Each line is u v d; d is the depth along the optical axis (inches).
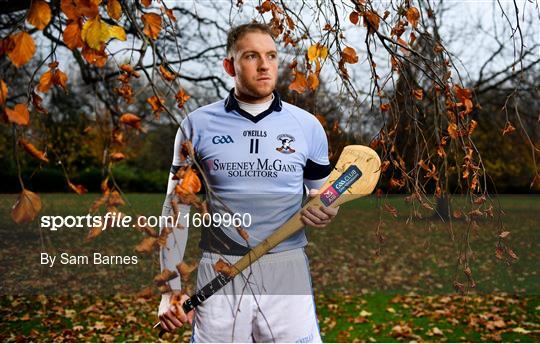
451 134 71.9
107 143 45.2
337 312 212.8
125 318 196.5
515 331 181.3
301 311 78.2
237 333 76.7
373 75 76.6
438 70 77.1
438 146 73.0
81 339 172.7
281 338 77.2
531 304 221.8
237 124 80.7
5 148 232.8
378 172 78.1
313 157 85.1
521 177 448.8
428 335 178.4
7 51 42.2
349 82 76.9
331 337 177.8
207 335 77.0
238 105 81.5
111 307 208.5
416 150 74.4
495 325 186.7
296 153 81.4
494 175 431.5
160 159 521.3
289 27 82.3
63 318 195.5
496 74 328.8
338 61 76.9
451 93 72.9
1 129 221.5
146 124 45.8
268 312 77.0
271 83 76.9
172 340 174.9
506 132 74.4
